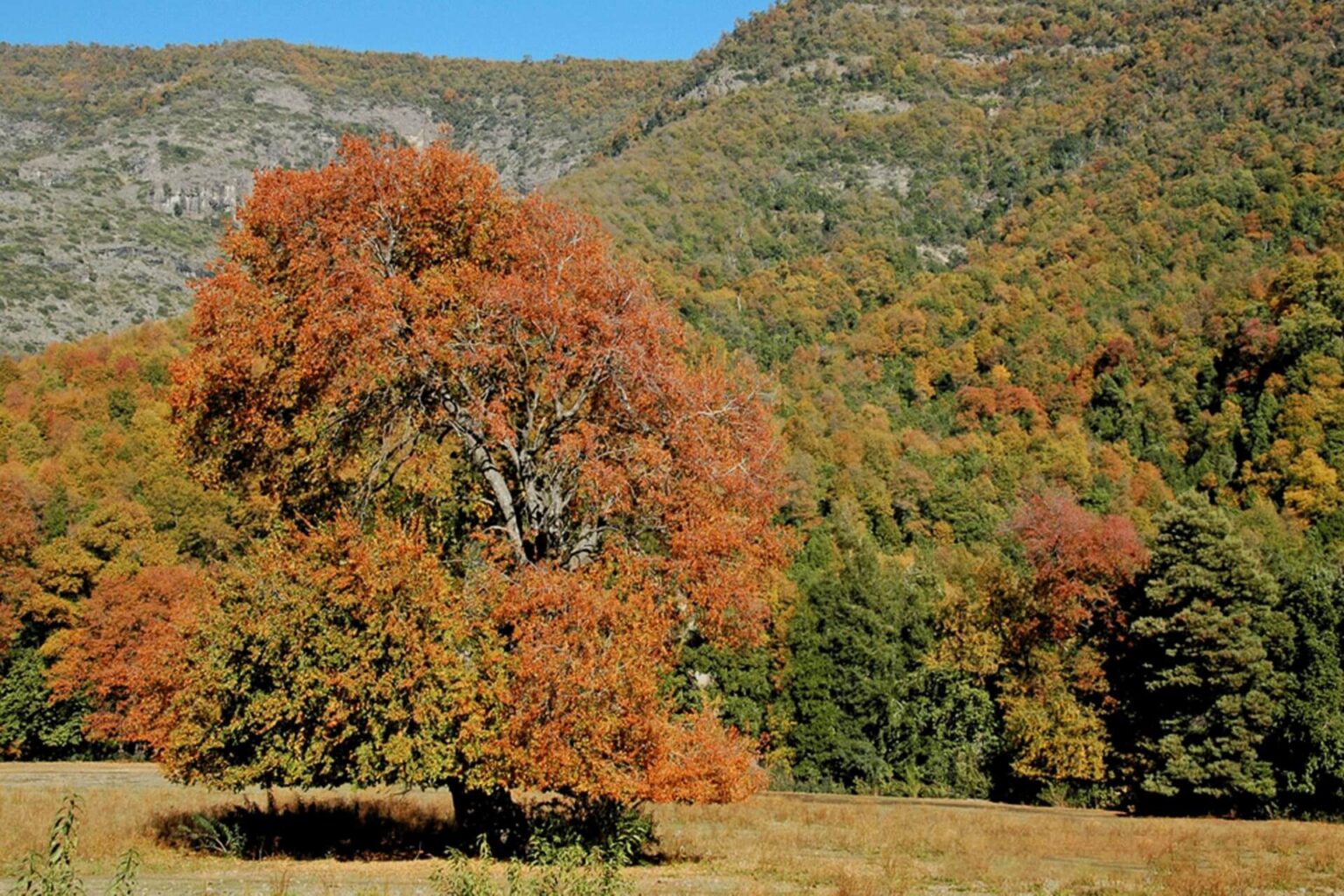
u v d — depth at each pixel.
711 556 21.19
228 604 18.62
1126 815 41.25
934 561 80.88
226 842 19.66
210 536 73.25
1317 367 94.25
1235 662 41.31
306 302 21.02
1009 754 51.09
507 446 21.12
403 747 17.62
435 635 18.16
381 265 22.28
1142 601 44.53
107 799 26.06
